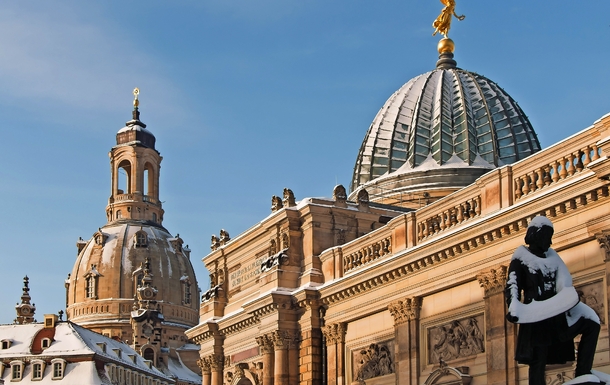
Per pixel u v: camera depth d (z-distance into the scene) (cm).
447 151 9394
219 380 8912
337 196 7988
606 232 4862
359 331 7194
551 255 2662
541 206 5322
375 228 8019
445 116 9538
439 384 6181
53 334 15575
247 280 8769
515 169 5691
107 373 15400
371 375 7006
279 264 7819
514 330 5569
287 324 7731
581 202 5106
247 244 8781
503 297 5659
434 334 6381
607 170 4712
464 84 9850
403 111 9825
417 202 9162
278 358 7681
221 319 8850
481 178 5941
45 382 14888
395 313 6650
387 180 9494
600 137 5050
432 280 6319
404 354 6519
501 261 5684
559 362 2606
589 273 5122
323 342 7569
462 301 6106
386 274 6738
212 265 9488
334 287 7319
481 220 5766
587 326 2552
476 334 5975
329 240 7819
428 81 9962
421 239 6569
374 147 9812
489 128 9475
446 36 10500
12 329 15775
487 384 5712
